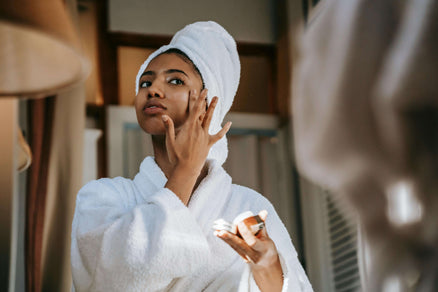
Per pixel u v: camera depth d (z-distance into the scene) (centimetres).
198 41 144
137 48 333
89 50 325
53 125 225
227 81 144
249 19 349
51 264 212
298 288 115
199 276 118
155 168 129
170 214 108
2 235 85
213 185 127
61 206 218
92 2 331
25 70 72
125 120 314
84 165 302
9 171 87
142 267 104
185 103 132
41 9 57
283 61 337
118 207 121
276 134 336
